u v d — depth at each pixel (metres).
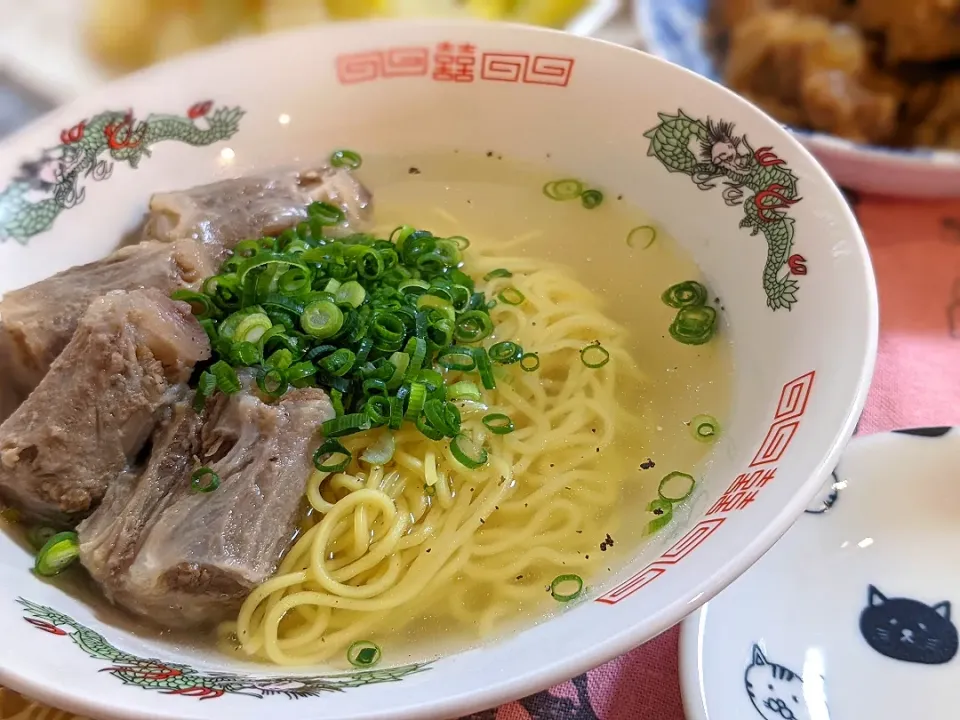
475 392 0.16
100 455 0.15
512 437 0.17
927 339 0.20
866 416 0.18
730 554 0.11
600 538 0.15
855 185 0.23
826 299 0.14
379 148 0.22
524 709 0.14
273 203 0.20
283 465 0.15
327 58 0.21
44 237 0.18
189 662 0.13
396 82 0.21
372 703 0.10
